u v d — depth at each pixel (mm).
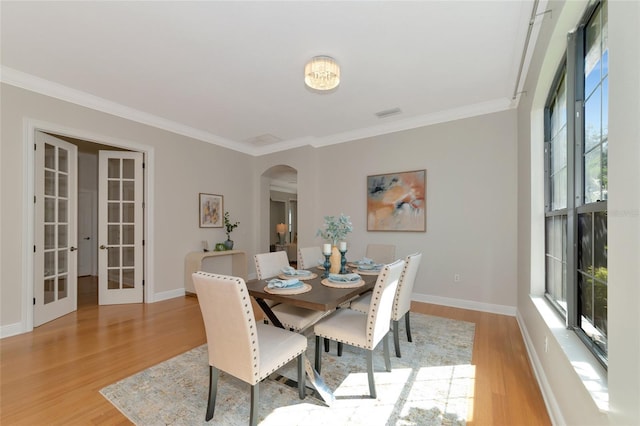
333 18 2053
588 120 1598
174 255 4320
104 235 3932
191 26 2139
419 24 2113
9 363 2283
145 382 2016
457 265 3711
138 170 4043
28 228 2953
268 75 2850
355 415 1674
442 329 2969
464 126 3678
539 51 2098
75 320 3291
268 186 5914
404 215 4102
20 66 2707
